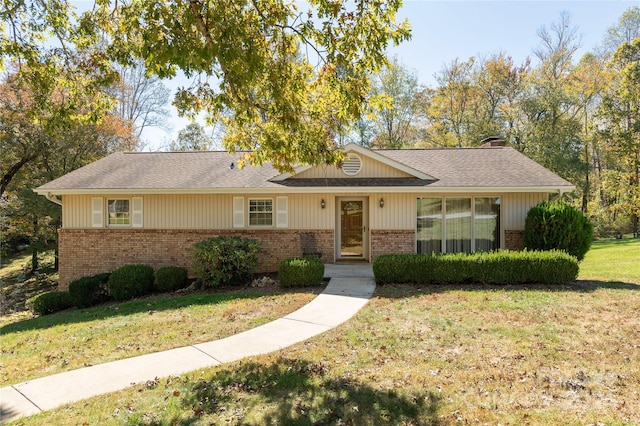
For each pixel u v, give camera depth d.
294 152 8.14
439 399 4.38
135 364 5.67
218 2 5.60
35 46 7.36
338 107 7.56
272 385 4.79
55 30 7.44
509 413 4.07
